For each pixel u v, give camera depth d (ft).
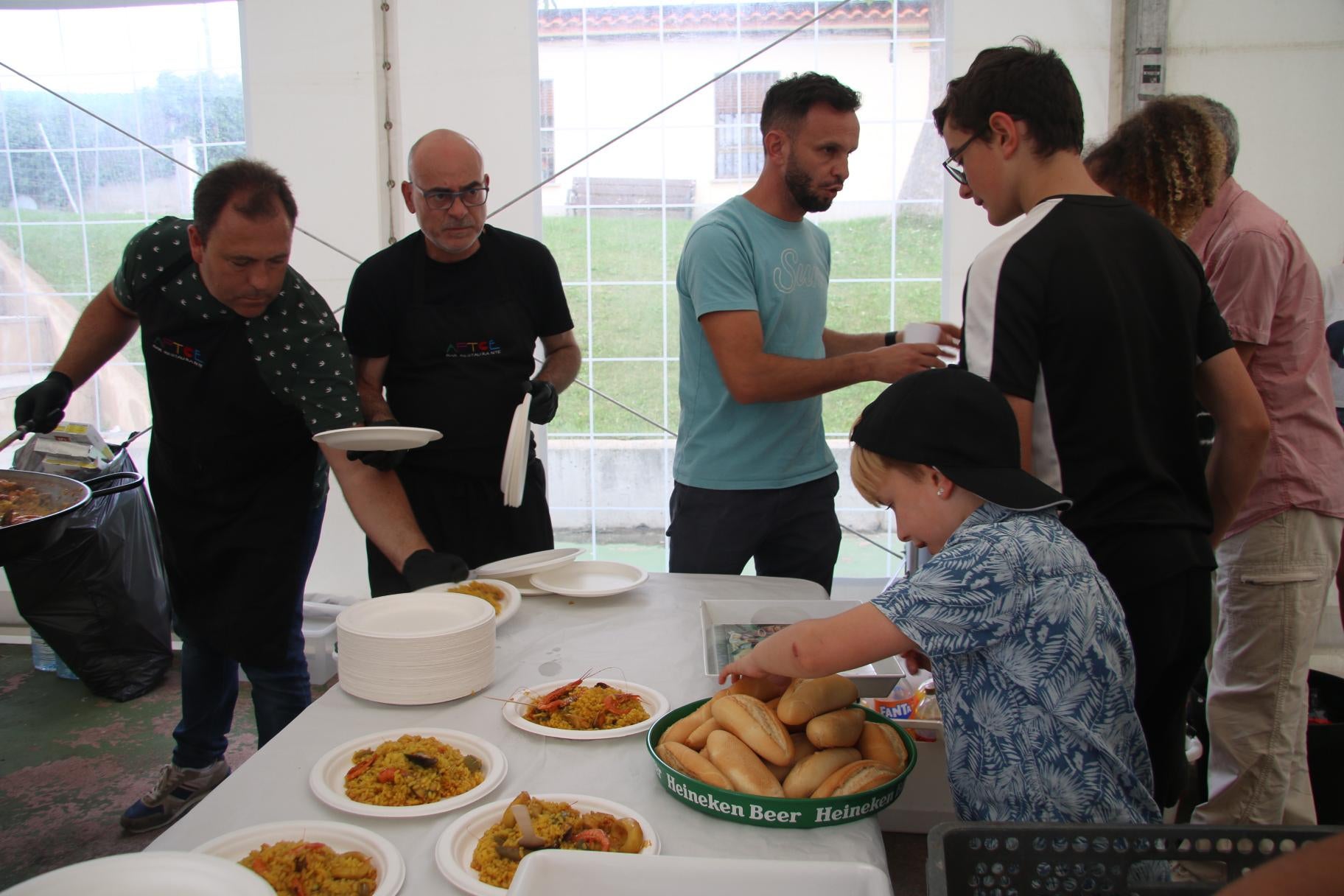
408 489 8.14
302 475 7.83
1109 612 3.96
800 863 2.97
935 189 12.02
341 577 11.88
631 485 13.56
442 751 4.31
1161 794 5.24
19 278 12.23
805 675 4.12
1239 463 5.49
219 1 11.26
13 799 9.73
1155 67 9.80
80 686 12.57
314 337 7.06
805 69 12.07
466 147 7.45
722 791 3.80
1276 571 6.86
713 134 12.43
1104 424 4.77
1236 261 6.61
